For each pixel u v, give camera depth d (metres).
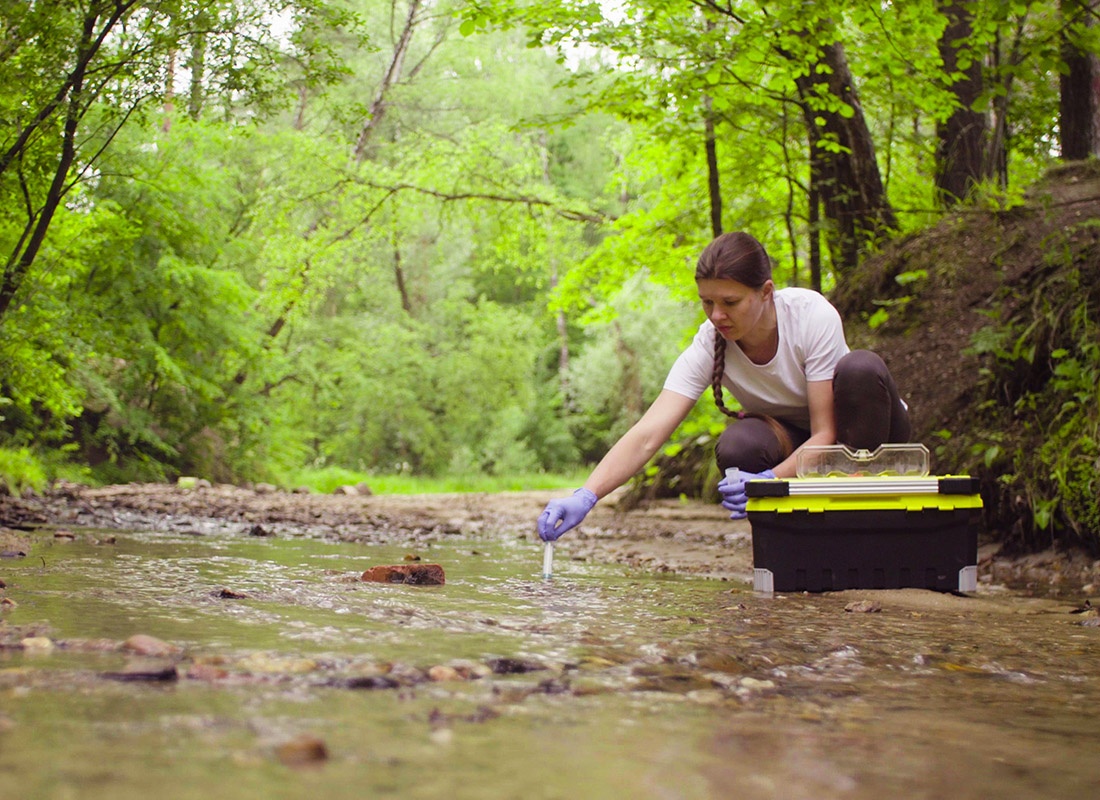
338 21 4.53
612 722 1.30
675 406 3.58
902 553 3.18
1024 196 6.64
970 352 5.39
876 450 3.34
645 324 30.86
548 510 3.36
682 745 1.20
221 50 4.40
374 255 25.47
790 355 3.50
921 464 3.33
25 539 3.96
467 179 13.26
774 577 3.12
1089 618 2.55
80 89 4.32
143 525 5.48
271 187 14.23
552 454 34.34
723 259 3.27
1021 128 8.35
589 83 7.82
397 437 26.58
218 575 2.94
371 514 7.91
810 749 1.22
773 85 6.91
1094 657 2.04
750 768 1.12
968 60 6.26
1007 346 5.45
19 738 1.07
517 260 12.95
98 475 12.50
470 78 23.55
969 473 5.04
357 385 24.56
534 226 12.58
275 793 0.93
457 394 26.44
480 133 13.38
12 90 4.27
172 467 13.84
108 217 6.87
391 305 27.86
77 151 4.93
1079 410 4.64
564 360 36.03
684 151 9.23
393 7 18.03
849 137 7.61
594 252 10.90
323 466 26.83
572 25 6.71
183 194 12.19
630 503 8.98
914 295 6.48
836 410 3.47
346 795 0.94
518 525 7.48
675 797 0.99
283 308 16.00
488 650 1.78
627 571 3.97
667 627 2.27
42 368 6.15
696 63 6.84
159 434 13.92
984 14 5.91
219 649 1.65
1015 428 5.14
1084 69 7.57
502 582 3.23
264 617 2.07
